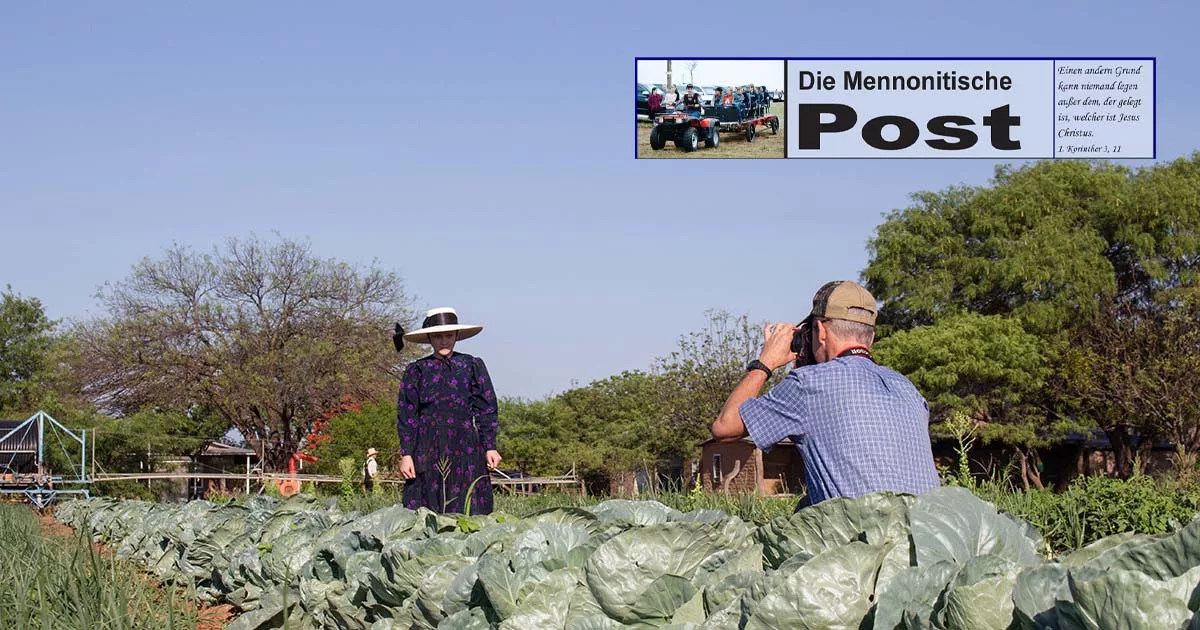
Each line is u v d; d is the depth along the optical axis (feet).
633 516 15.66
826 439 12.50
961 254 130.31
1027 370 114.42
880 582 8.14
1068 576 6.47
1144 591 5.95
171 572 27.89
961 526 8.89
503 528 15.17
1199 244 122.52
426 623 13.43
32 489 95.35
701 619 9.45
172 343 136.15
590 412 187.52
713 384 119.44
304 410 139.74
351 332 138.92
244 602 21.66
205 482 132.26
